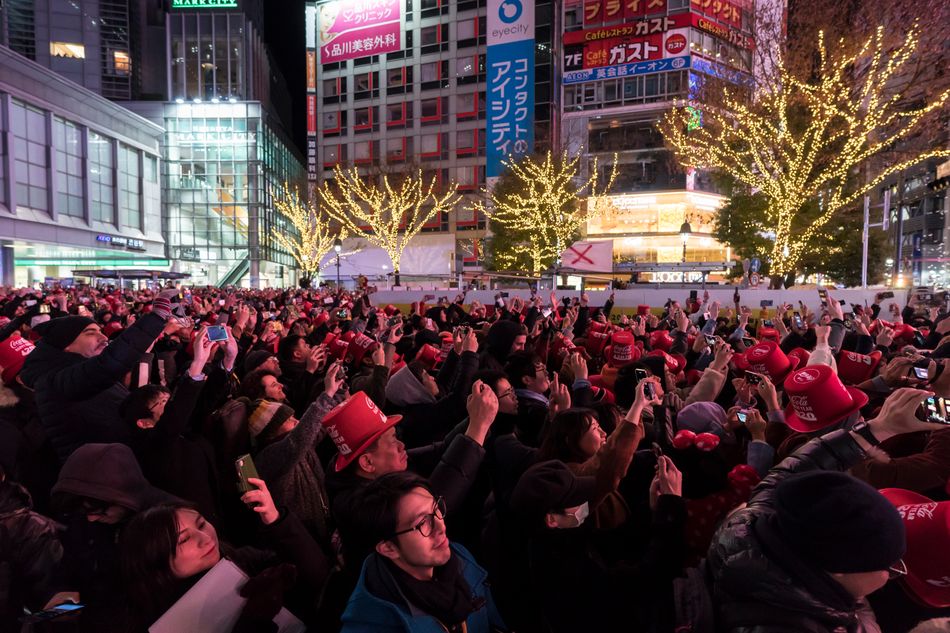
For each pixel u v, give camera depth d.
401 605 1.82
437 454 3.44
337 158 60.72
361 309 11.95
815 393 2.72
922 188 52.50
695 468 2.95
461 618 1.91
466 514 3.31
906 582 1.72
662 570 2.09
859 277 32.50
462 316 12.99
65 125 44.03
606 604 2.13
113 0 66.88
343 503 2.00
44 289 26.20
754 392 4.57
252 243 63.50
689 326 10.15
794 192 22.58
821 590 1.48
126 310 12.56
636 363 4.95
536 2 49.78
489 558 2.68
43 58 64.50
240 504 3.10
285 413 3.42
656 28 44.53
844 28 20.58
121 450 2.38
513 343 5.47
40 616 1.99
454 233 55.69
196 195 62.84
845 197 25.77
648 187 46.00
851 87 21.25
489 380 3.41
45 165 41.69
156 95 73.25
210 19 67.75
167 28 67.38
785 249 24.02
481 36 54.91
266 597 1.86
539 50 49.78
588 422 2.80
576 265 18.77
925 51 19.62
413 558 1.83
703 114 26.45
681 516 2.18
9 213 37.84
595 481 2.43
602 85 47.00
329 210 53.88
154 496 2.36
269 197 67.12
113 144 50.16
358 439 2.61
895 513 1.46
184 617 1.80
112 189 50.22
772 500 1.87
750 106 23.66
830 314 6.82
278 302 19.03
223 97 67.88
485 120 55.22
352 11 59.47
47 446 3.80
